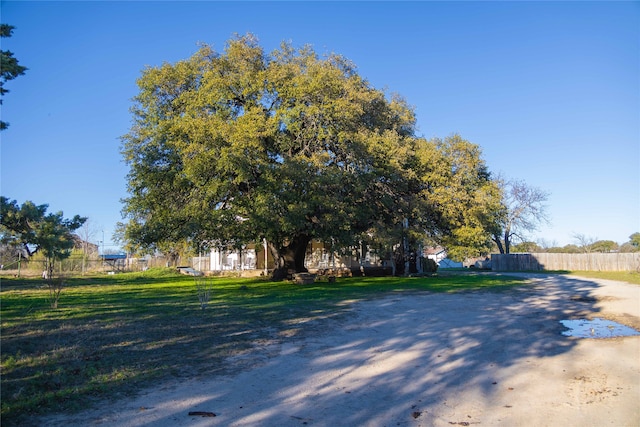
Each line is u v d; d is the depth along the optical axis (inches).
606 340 393.1
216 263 1519.4
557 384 269.3
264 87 872.3
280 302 628.4
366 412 225.8
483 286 912.9
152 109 900.0
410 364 317.1
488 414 222.2
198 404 234.2
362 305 607.5
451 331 435.5
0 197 462.6
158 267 1727.4
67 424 204.2
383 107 1044.5
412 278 1189.7
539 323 481.4
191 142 799.7
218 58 908.6
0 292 773.9
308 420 214.7
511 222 2020.2
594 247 2416.3
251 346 365.1
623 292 781.3
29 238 481.1
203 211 802.2
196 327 431.5
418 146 1052.5
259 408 230.1
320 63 921.5
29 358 300.5
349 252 1055.0
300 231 940.0
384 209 1050.1
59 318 461.1
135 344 354.6
